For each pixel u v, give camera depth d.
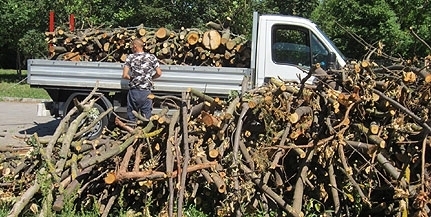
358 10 15.62
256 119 5.87
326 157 5.39
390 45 15.28
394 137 5.41
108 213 5.71
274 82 6.04
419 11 15.38
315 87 5.88
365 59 5.95
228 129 5.80
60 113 11.10
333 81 5.91
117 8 27.25
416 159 5.34
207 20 26.58
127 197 5.82
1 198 5.59
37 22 27.88
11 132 12.14
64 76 10.80
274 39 10.14
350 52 15.92
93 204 5.70
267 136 5.68
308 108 5.69
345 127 5.50
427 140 5.21
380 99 5.53
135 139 5.80
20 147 6.64
